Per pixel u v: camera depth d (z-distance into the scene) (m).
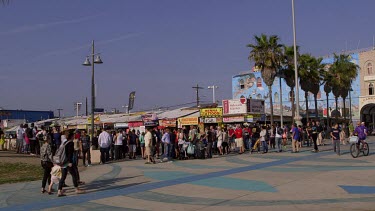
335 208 8.24
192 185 11.98
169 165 18.41
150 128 20.72
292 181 12.00
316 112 47.03
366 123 61.31
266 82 38.66
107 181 13.30
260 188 11.02
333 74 50.66
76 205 9.46
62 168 10.78
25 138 27.33
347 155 20.19
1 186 12.84
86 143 19.73
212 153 24.66
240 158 20.88
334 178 12.29
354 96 60.97
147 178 13.78
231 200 9.53
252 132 26.70
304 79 44.62
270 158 20.11
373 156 19.16
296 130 23.61
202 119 41.91
